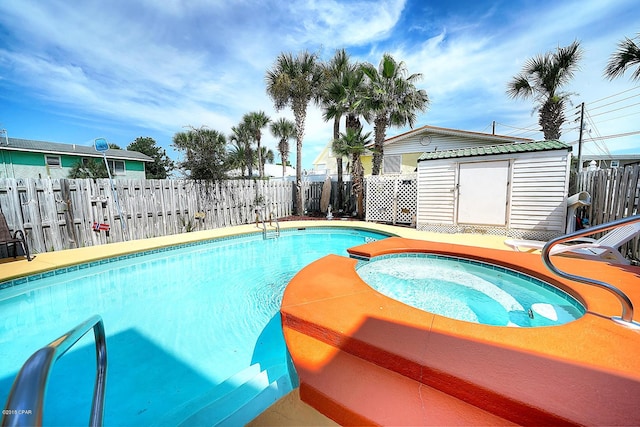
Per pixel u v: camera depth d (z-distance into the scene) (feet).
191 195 27.25
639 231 12.67
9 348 9.73
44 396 2.54
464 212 23.73
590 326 6.72
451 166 24.06
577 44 30.27
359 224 29.37
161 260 19.84
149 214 24.14
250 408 6.33
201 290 14.56
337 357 6.23
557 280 10.42
